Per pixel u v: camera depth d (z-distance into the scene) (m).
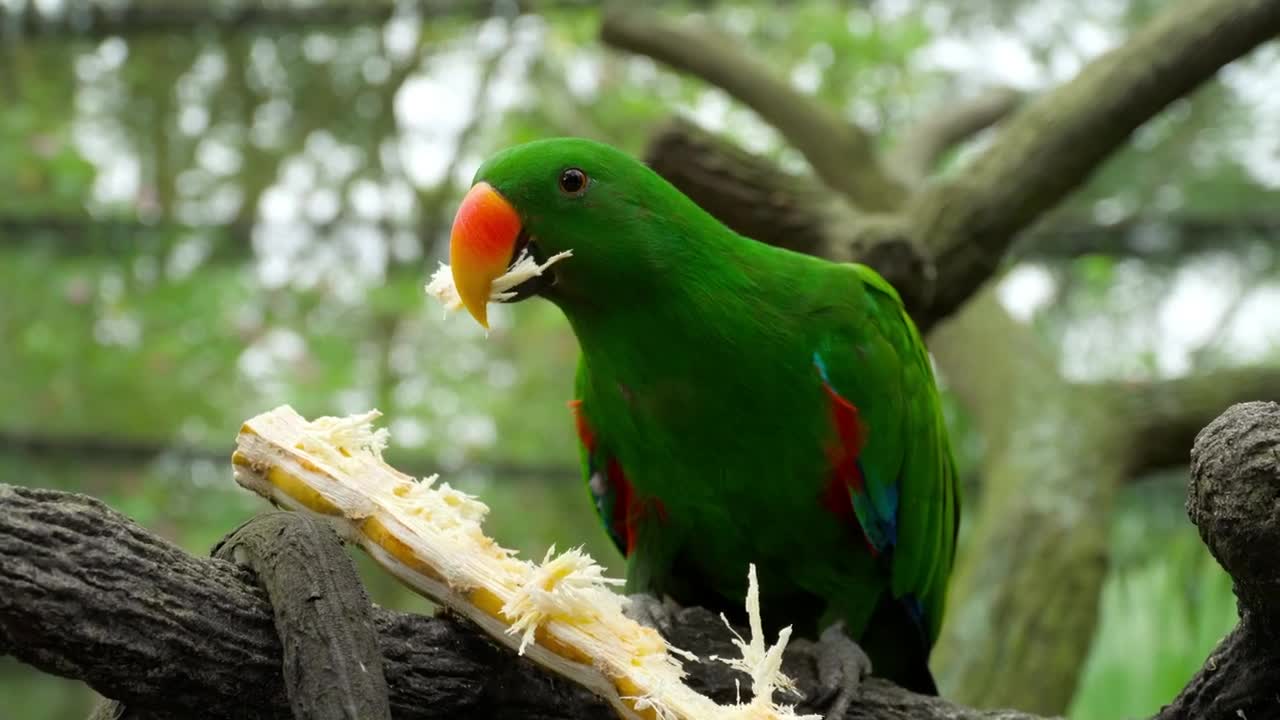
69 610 1.00
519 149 1.13
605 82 2.56
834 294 1.16
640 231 1.13
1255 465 0.98
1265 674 1.03
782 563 1.18
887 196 1.50
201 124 2.13
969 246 1.34
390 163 2.30
